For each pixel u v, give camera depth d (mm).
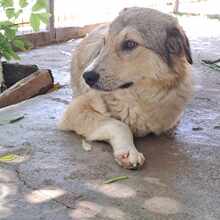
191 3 4848
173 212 976
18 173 1100
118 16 1196
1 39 1706
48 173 1103
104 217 957
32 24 1673
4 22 1704
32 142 1250
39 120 1404
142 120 1254
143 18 1174
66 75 1959
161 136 1318
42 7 1672
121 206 990
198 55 2463
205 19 4016
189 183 1079
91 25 3135
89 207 985
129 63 1168
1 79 1748
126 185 1062
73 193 1029
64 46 2721
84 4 3455
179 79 1232
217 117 1486
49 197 1014
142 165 1141
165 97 1227
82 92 1350
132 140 1188
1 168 1119
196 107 1568
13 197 1012
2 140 1259
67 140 1266
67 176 1092
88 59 1339
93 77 1157
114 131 1194
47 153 1194
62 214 963
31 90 1658
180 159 1189
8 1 1671
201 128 1391
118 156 1136
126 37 1156
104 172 1111
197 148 1255
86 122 1262
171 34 1190
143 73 1180
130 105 1232
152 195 1029
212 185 1074
